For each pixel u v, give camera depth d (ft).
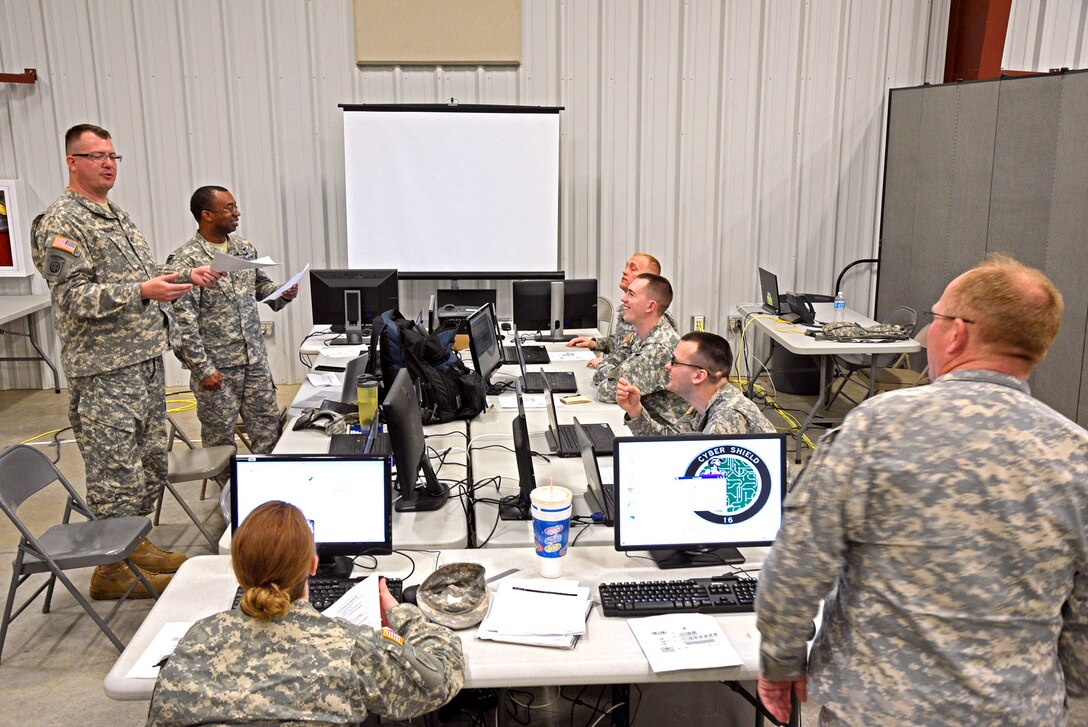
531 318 17.03
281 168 20.33
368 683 5.11
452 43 19.81
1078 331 15.17
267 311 20.99
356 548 7.34
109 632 9.67
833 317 18.98
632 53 20.18
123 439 10.74
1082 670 4.53
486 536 8.19
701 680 6.10
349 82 20.03
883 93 20.76
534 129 20.02
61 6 19.20
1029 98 16.06
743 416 8.37
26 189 19.98
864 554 4.49
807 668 4.87
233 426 13.87
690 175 20.90
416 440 8.50
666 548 7.30
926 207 19.36
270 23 19.58
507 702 8.71
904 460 4.27
